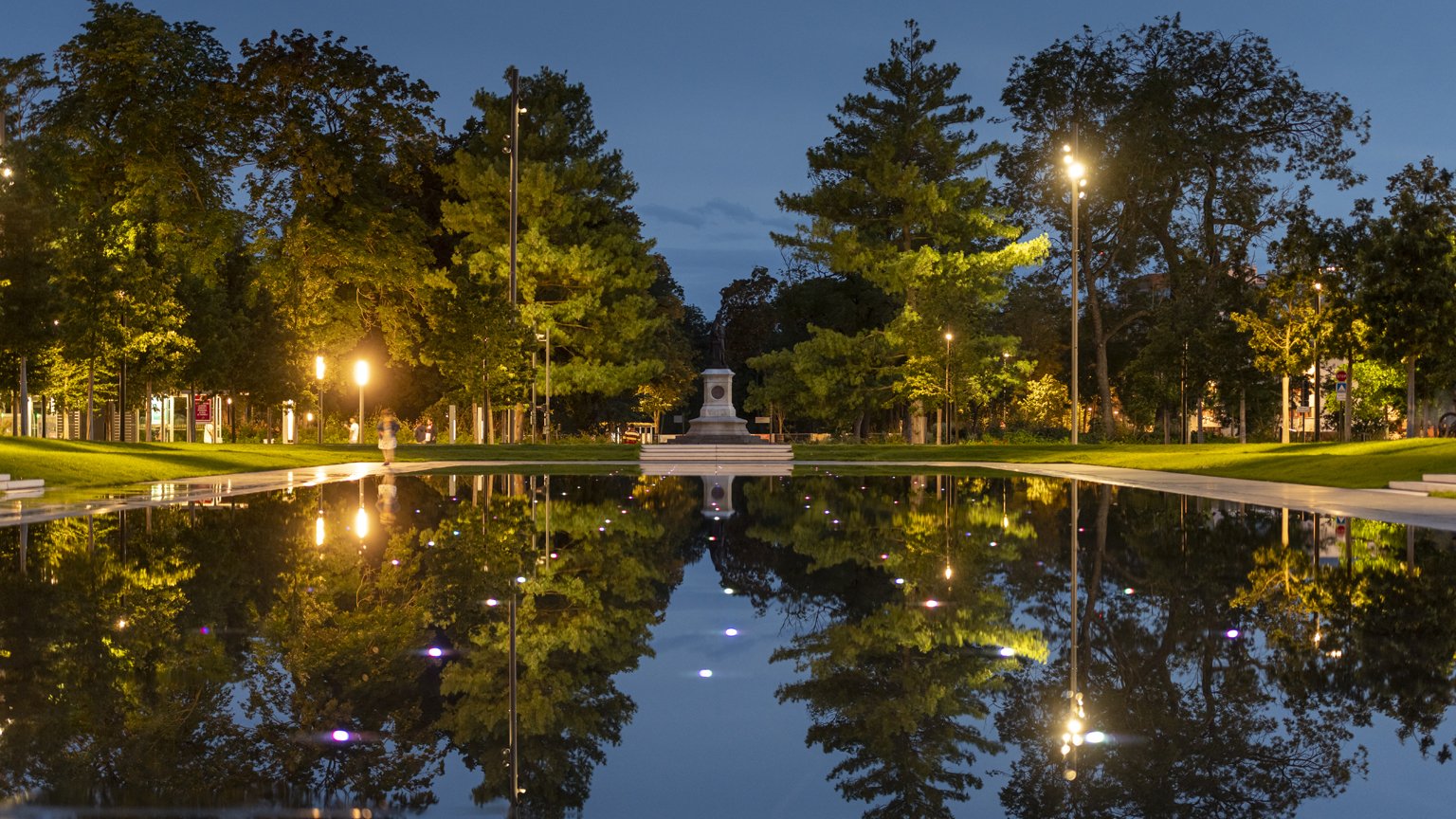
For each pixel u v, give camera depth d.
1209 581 9.01
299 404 52.84
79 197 40.50
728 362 93.06
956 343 51.91
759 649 6.41
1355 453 26.69
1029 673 5.79
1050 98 57.81
